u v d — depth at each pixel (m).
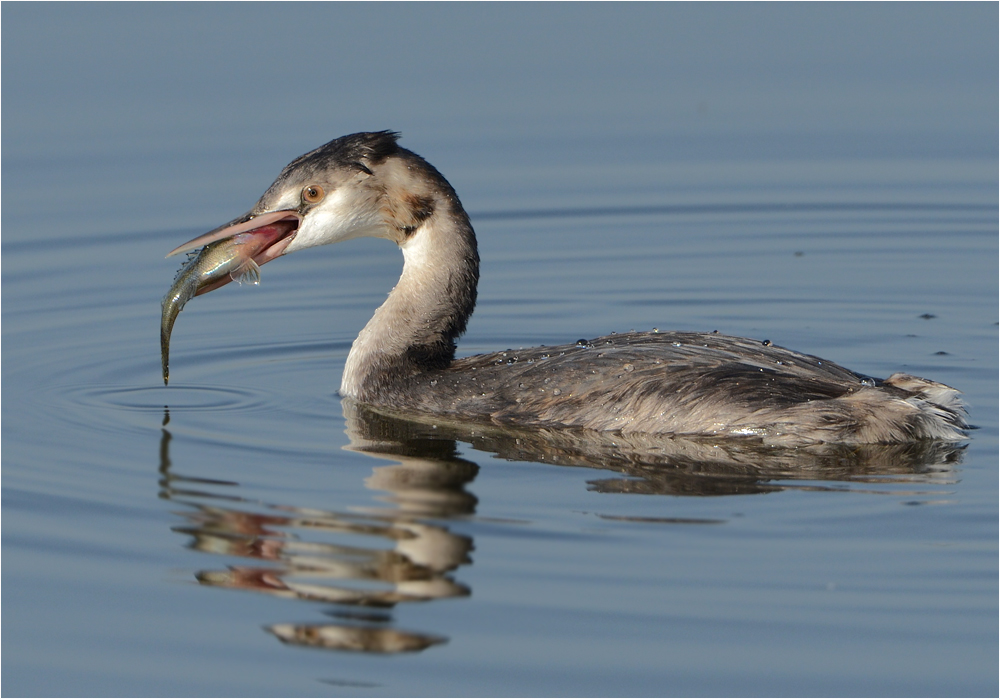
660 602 10.29
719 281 19.73
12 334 17.53
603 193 22.95
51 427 14.09
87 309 18.55
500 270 20.30
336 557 11.01
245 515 11.79
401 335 14.82
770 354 13.53
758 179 23.34
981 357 16.31
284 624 10.26
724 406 12.83
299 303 19.19
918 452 12.68
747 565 10.74
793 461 12.57
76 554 11.31
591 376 13.51
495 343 17.44
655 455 12.88
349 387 15.02
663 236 21.58
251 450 13.34
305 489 12.30
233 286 19.98
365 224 14.82
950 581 10.49
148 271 19.89
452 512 11.73
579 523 11.46
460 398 14.08
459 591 10.45
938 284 19.41
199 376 16.00
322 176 14.66
